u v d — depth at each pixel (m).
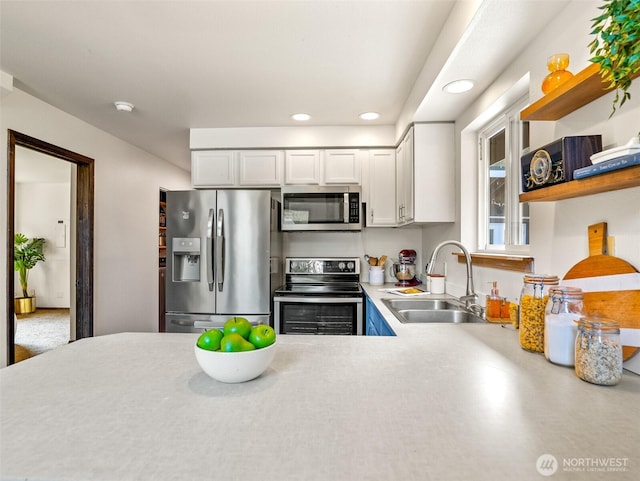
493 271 1.83
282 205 2.97
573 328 0.95
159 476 0.50
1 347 2.17
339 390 0.80
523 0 1.15
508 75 1.60
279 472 0.51
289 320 2.73
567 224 1.20
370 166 3.07
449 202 2.39
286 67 2.01
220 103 2.53
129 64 1.98
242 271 2.72
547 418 0.67
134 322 3.71
